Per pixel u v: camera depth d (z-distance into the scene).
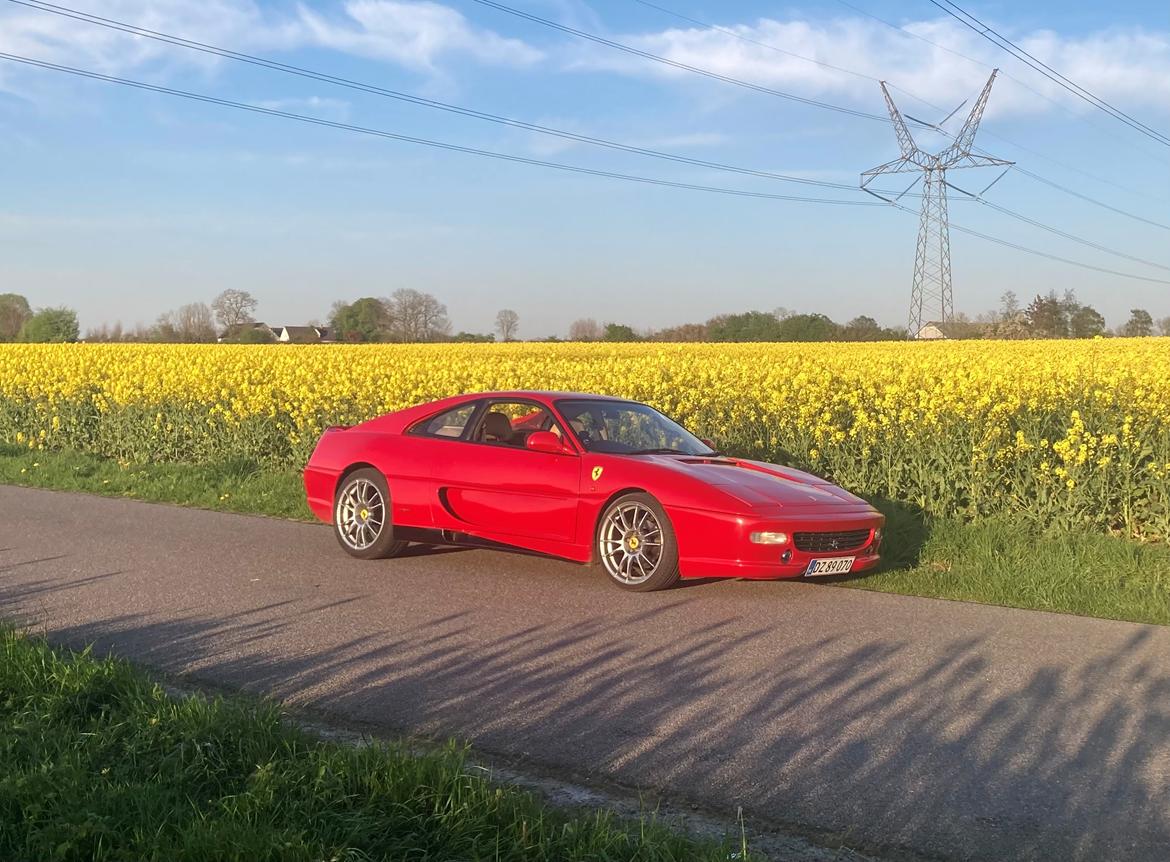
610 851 2.84
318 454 8.27
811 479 7.32
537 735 4.02
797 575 6.56
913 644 5.43
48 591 6.55
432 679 4.73
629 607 6.25
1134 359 20.91
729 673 4.87
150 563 7.51
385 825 2.96
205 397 14.26
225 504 10.53
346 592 6.60
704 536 6.48
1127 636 5.64
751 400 12.88
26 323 72.50
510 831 2.97
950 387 12.91
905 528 8.45
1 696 4.06
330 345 43.91
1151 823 3.26
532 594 6.60
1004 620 6.00
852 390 13.49
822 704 4.41
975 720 4.22
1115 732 4.09
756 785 3.55
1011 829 3.21
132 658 5.02
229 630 5.59
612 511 6.82
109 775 3.26
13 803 3.09
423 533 7.65
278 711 3.94
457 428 7.76
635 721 4.19
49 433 15.27
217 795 3.21
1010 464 9.26
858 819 3.29
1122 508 8.73
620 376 16.53
